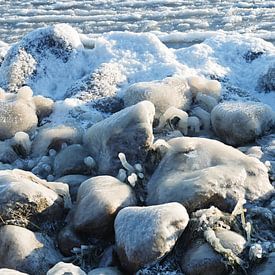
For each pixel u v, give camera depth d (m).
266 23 8.77
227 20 8.93
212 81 6.61
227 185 5.08
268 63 7.14
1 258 4.74
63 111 6.58
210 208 4.88
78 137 6.13
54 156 6.00
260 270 4.47
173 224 4.59
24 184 5.06
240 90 6.83
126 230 4.63
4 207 4.94
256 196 5.11
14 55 7.34
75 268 4.40
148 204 5.19
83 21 9.26
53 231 5.09
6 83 7.16
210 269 4.44
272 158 5.69
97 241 4.97
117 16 9.34
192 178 5.14
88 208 4.95
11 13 9.72
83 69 7.38
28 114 6.42
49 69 7.34
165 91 6.40
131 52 7.38
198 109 6.42
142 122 5.65
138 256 4.51
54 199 5.12
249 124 5.98
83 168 5.75
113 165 5.61
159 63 7.15
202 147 5.50
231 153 5.44
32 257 4.70
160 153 5.61
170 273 4.51
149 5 9.72
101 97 6.73
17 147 6.15
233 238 4.60
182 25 8.85
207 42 7.59
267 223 4.93
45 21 9.38
